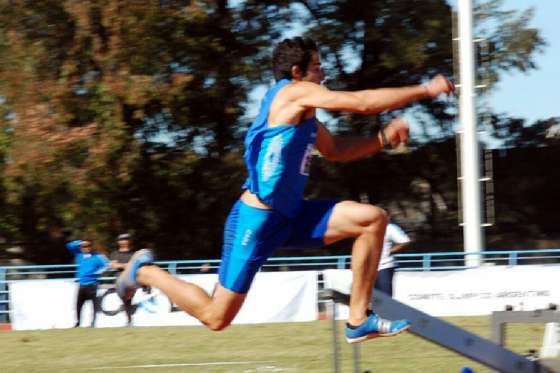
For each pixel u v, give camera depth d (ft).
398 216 103.30
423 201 102.27
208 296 17.80
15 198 77.00
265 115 16.21
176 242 87.97
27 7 78.74
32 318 54.85
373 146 17.78
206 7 77.20
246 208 16.87
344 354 35.12
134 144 77.46
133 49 75.05
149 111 82.33
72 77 76.84
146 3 73.82
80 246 51.62
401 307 18.71
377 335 17.06
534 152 104.27
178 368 32.58
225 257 17.46
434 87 15.23
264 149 16.14
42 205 79.71
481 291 53.21
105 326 52.31
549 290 52.90
